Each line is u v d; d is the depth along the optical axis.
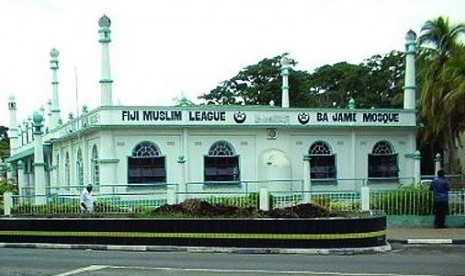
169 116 30.08
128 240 16.77
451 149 34.19
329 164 32.56
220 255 15.18
